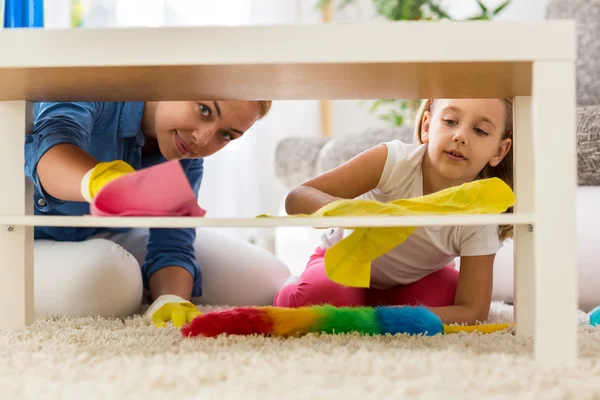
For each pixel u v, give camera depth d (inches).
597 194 65.9
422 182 54.5
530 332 41.1
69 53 32.0
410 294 56.7
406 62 31.5
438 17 118.3
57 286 51.8
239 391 25.3
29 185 42.9
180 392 25.5
